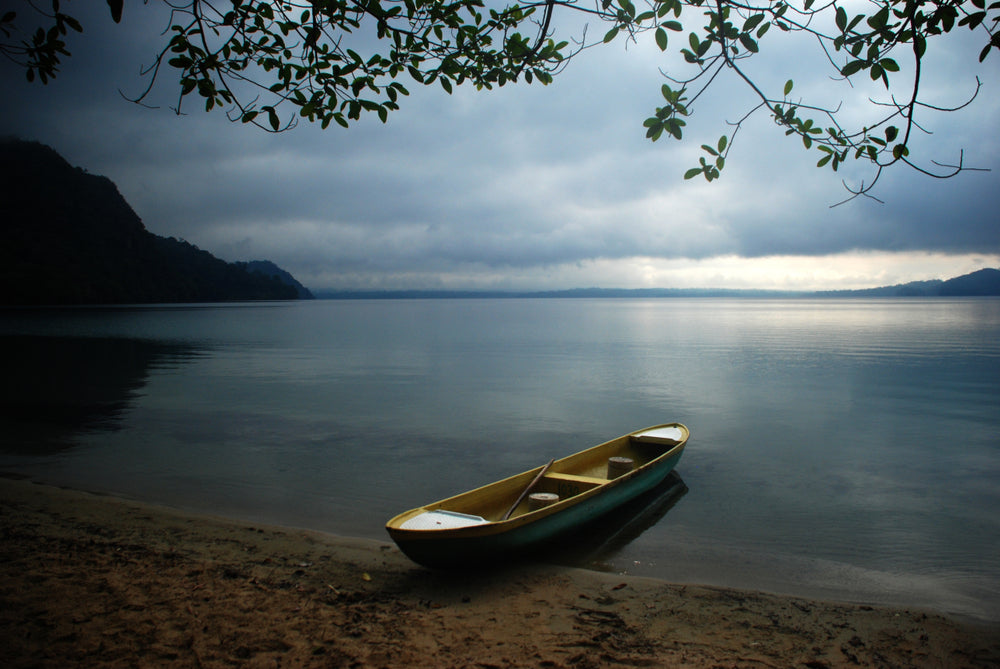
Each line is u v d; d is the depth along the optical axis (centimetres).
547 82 462
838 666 495
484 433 1559
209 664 439
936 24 338
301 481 1113
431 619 547
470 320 8944
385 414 1808
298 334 5622
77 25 369
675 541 834
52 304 12975
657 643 519
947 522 925
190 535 785
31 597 535
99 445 1387
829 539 854
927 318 8469
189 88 410
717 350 3928
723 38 356
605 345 4366
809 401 2073
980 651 532
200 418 1728
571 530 779
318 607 555
